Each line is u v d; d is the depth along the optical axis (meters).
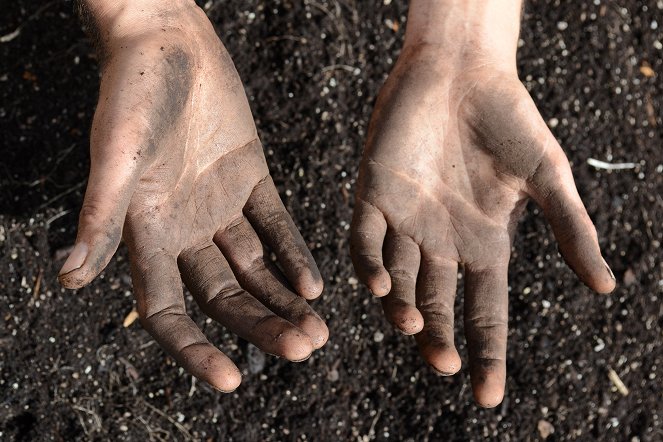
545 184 0.71
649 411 0.88
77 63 0.87
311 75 0.89
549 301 0.89
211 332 0.85
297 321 0.67
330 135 0.89
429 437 0.86
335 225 0.87
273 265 0.70
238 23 0.89
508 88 0.72
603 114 0.92
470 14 0.75
